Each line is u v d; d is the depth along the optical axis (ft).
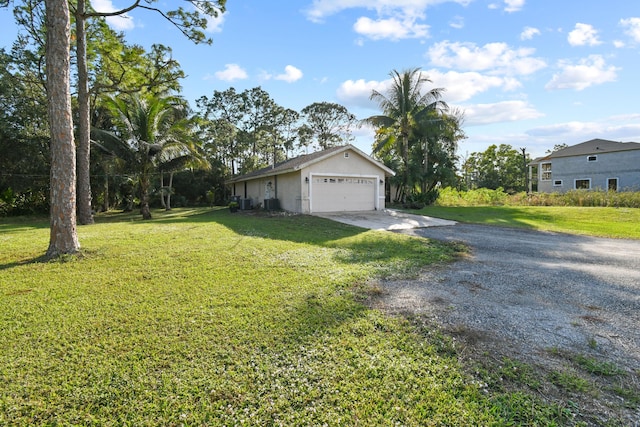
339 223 39.06
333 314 11.75
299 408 7.01
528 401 7.19
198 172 95.50
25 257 20.51
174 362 8.68
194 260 19.66
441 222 40.40
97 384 7.75
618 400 7.26
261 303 12.75
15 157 53.36
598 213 45.65
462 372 8.27
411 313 11.97
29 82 52.65
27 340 9.83
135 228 34.50
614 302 13.15
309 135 129.70
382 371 8.30
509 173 138.21
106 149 48.52
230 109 118.73
